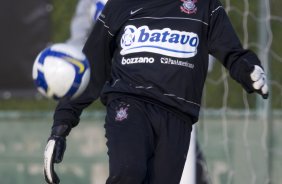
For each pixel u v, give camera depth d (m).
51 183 16.78
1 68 30.06
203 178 22.39
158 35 16.61
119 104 16.47
